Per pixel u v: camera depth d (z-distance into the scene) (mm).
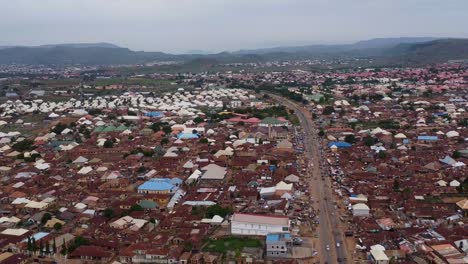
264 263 153750
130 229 184125
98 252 161625
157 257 158125
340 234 176625
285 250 159375
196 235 175125
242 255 159500
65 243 172375
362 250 161875
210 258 157000
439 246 157375
